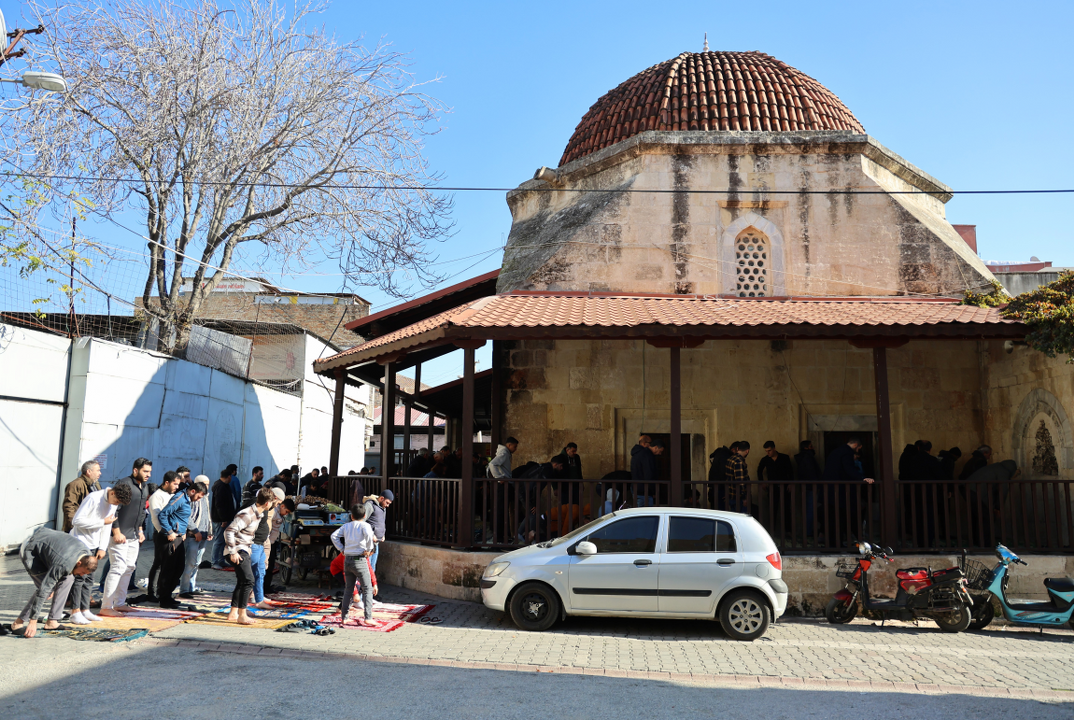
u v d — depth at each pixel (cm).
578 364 1339
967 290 1316
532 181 1564
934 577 905
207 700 552
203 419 1780
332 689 590
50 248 1298
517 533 1031
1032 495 991
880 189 1360
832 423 1327
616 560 848
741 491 1050
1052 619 858
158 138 1667
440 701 567
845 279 1338
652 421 1334
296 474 1509
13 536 1234
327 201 1831
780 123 1466
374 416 3384
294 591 1061
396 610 934
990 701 599
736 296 1334
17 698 542
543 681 632
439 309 1505
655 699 588
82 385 1362
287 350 2427
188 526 958
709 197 1370
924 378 1320
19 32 1212
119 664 644
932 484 999
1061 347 945
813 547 1008
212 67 1727
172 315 1719
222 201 1772
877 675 673
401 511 1179
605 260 1355
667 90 1521
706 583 828
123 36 1659
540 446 1318
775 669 689
